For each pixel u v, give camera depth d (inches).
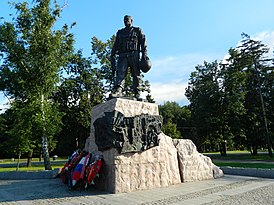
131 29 427.8
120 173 334.6
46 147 773.3
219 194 315.3
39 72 766.5
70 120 1262.3
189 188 360.8
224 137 1358.3
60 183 418.3
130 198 295.3
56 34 801.6
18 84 764.6
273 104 1352.1
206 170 455.8
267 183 398.3
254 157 1215.6
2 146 826.8
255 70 1369.3
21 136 737.0
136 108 387.2
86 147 424.2
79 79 1140.5
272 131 1354.6
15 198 312.3
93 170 343.9
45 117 752.3
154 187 364.8
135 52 420.8
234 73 1353.3
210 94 1391.5
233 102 1330.0
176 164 416.8
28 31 783.1
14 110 759.1
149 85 1155.9
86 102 1199.6
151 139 372.5
